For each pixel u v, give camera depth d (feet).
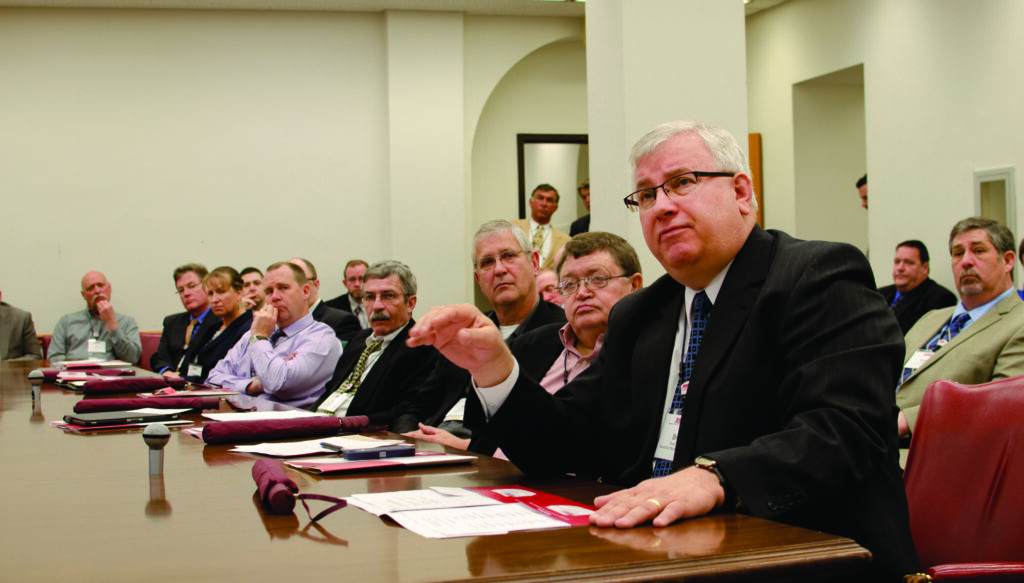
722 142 5.37
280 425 6.66
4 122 25.77
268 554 3.09
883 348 4.50
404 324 12.78
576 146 29.89
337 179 27.55
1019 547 4.86
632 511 3.56
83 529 3.61
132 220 26.43
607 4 13.56
